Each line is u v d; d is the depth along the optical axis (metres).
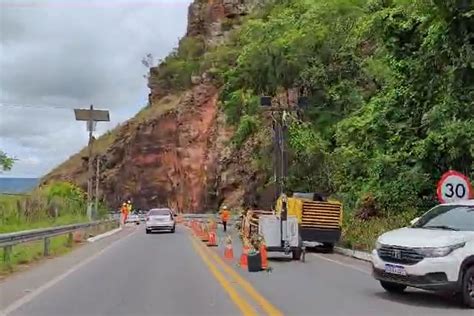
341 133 32.62
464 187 15.43
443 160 23.78
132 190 89.75
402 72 26.61
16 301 11.43
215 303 11.25
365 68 36.09
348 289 13.19
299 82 39.44
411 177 25.00
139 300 11.59
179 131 83.31
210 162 73.94
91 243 28.77
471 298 10.84
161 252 23.33
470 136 20.75
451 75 20.97
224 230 43.41
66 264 18.45
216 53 84.56
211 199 72.62
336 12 39.22
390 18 26.75
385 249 11.67
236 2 89.88
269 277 15.45
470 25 20.08
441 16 20.66
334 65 38.09
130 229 46.38
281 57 39.97
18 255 19.05
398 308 10.76
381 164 26.61
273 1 59.81
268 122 44.19
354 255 22.19
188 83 99.19
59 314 10.10
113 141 102.75
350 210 29.08
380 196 26.38
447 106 21.84
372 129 28.58
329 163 35.38
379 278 11.73
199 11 103.44
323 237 24.06
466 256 10.93
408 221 22.97
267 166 42.19
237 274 16.06
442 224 12.43
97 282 14.26
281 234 20.39
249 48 42.28
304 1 43.09
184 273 16.22
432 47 21.95
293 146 36.84
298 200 24.16
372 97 33.28
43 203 38.00
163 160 87.69
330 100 38.12
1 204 34.22
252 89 45.06
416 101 25.83
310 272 16.75
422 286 10.92
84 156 106.94
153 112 95.19
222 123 74.19
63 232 24.06
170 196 85.38
